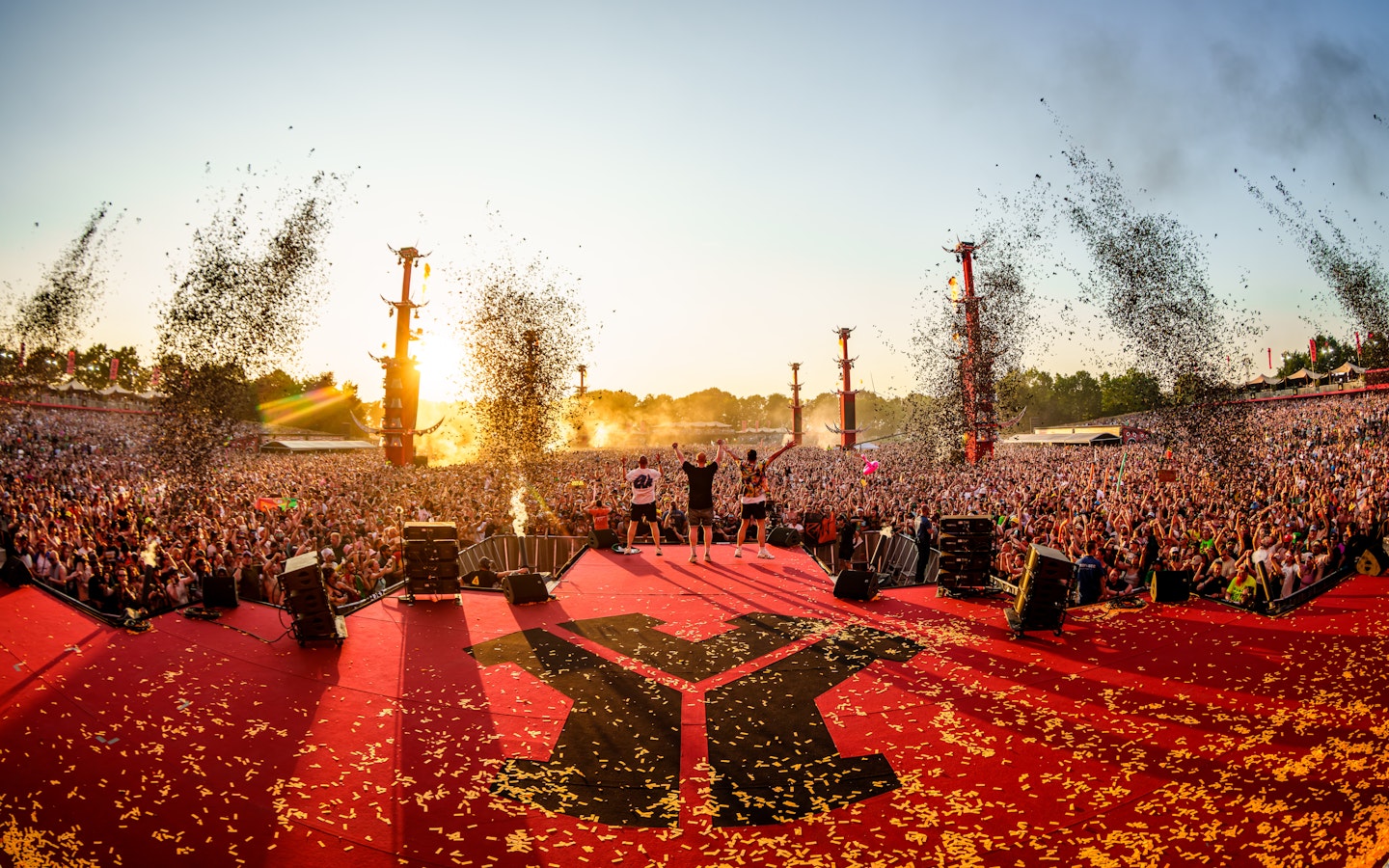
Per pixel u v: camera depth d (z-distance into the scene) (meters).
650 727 5.73
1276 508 15.25
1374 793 4.53
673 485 28.16
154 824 4.30
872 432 101.50
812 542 14.95
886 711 6.00
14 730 5.38
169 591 10.18
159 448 19.53
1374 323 23.17
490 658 7.37
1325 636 7.92
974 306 31.36
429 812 4.49
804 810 4.52
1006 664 7.11
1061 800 4.59
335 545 15.70
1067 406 119.88
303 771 4.99
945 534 9.86
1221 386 21.28
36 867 3.83
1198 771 4.92
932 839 4.20
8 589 9.43
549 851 4.11
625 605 9.54
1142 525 14.81
